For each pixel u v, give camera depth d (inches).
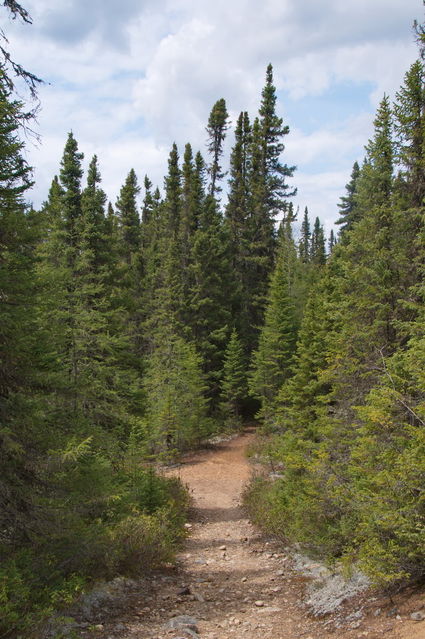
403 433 316.5
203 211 1904.5
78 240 757.9
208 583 422.0
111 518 445.7
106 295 751.1
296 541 476.4
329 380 601.6
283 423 831.1
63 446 334.3
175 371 1334.9
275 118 1956.2
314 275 1681.8
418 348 346.3
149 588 391.9
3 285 304.5
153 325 1620.3
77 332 613.9
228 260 1779.0
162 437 1283.2
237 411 1636.3
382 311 499.8
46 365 351.3
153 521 532.7
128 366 772.6
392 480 282.4
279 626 308.8
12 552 303.7
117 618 315.0
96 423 613.0
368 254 533.3
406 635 234.5
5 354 314.2
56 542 326.0
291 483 558.3
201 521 743.7
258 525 657.6
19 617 253.0
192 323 1644.9
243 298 1852.9
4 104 290.7
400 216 497.0
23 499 315.9
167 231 2222.0
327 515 407.2
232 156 2095.2
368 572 286.0
